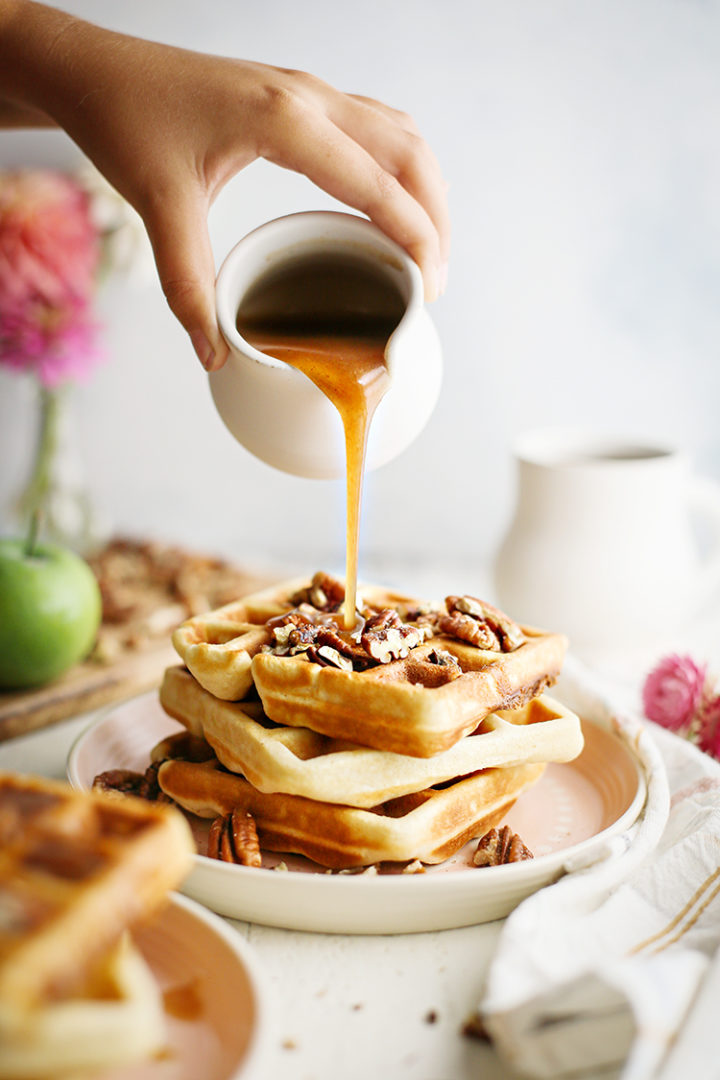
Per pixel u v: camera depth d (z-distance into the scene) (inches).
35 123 24.2
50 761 23.0
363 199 19.7
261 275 20.1
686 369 36.4
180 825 15.1
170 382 37.4
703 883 17.9
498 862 18.9
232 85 20.1
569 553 26.3
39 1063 12.3
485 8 33.9
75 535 33.3
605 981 15.1
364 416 19.1
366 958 17.8
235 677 19.1
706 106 34.4
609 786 20.9
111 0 34.0
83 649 25.5
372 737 18.2
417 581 34.0
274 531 39.0
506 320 36.2
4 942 12.5
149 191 20.2
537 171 35.0
